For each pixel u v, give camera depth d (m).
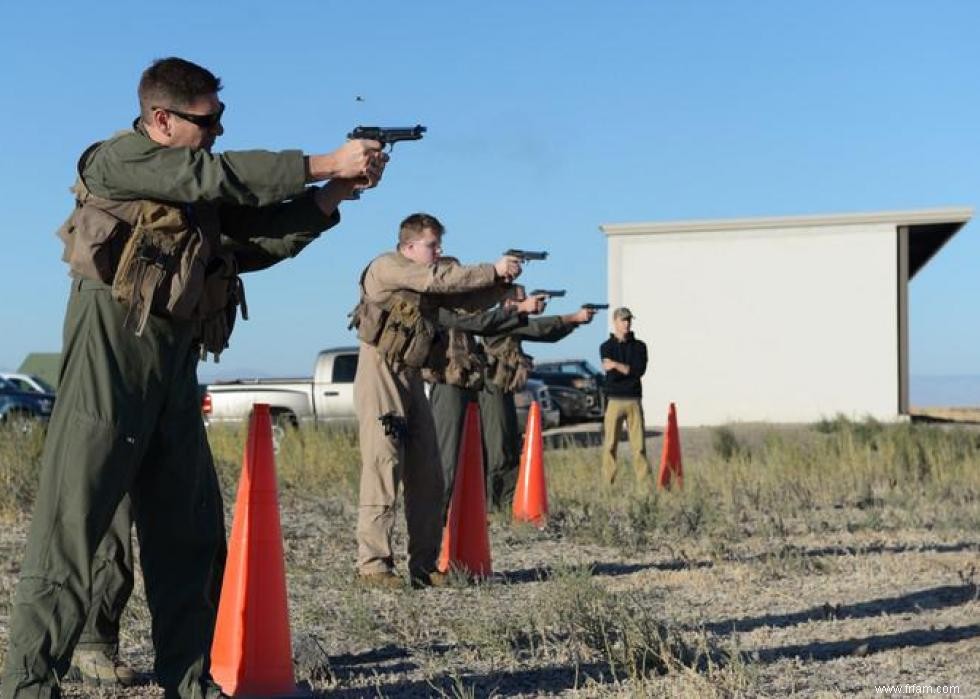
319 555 8.35
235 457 14.92
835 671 4.96
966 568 7.59
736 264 27.19
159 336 3.79
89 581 3.76
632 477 13.41
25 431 13.73
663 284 27.38
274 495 4.69
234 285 4.07
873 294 26.72
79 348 3.76
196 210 3.81
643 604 6.46
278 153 3.70
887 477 13.34
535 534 9.39
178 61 3.85
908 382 26.69
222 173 3.62
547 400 25.53
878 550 8.55
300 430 17.67
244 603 4.59
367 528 7.07
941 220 26.47
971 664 5.07
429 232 6.98
